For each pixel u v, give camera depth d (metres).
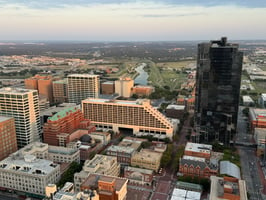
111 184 197.00
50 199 180.88
